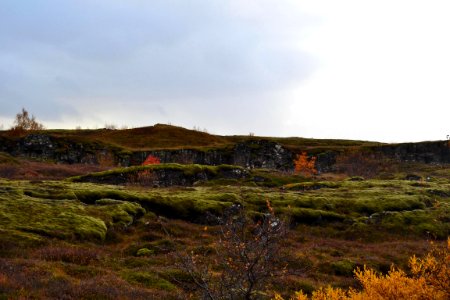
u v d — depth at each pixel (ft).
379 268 95.40
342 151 340.59
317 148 359.05
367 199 162.30
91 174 210.18
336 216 144.25
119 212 123.75
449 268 33.60
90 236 101.14
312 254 101.50
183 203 140.77
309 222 140.05
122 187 168.86
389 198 164.35
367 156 329.52
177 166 230.68
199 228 125.18
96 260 82.33
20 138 339.57
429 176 266.36
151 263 84.38
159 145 392.27
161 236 112.37
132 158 331.98
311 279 82.79
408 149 338.95
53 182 163.63
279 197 159.74
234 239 32.14
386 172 296.71
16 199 119.24
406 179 255.91
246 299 31.53
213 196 153.07
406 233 132.16
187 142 411.13
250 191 176.76
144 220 125.39
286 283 71.72
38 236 91.66
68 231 99.04
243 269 31.53
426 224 137.80
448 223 140.77
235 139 463.83
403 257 104.37
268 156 337.93
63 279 62.85
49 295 52.90
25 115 479.82
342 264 93.66
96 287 59.47
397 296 33.96
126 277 71.15
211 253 89.45
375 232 132.36
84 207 122.83
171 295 61.36
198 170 232.94
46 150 328.29
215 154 344.90
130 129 459.73
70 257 80.59
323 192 181.68
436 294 33.14
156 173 218.38
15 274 60.18
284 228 33.14
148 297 59.06
